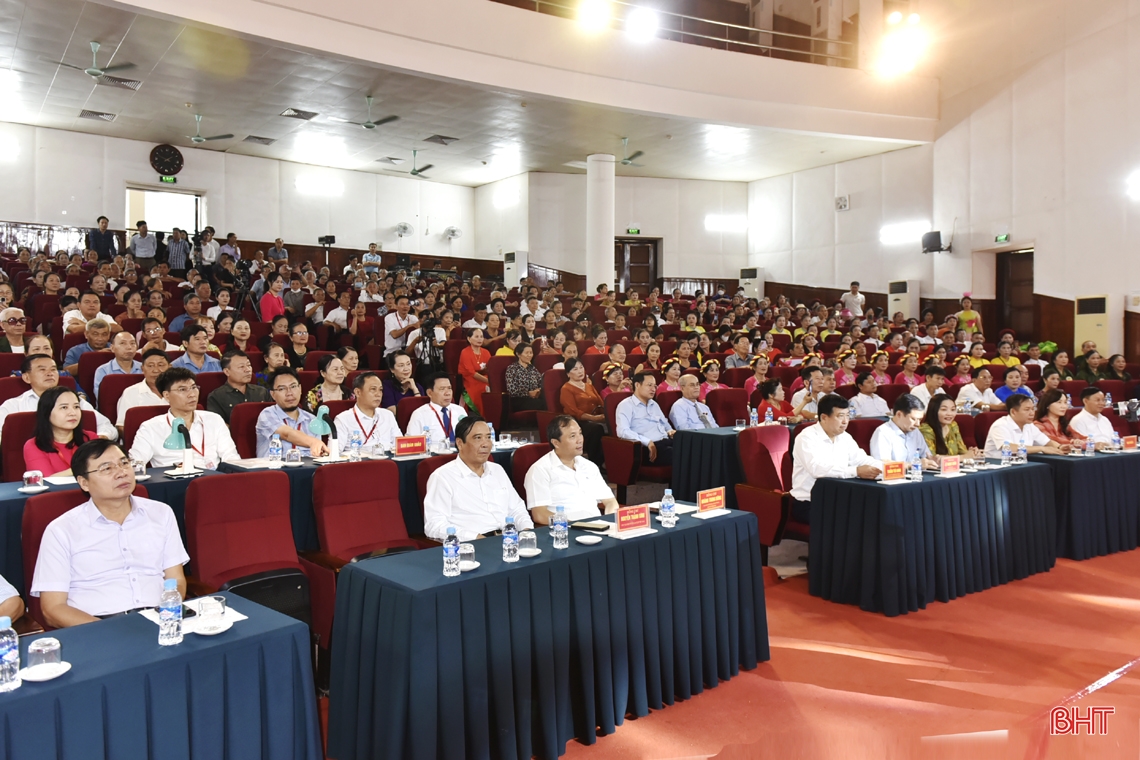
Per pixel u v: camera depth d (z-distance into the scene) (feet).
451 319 30.81
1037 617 13.38
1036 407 20.88
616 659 9.28
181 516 11.23
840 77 44.93
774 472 16.52
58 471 11.90
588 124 43.37
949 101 47.29
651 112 40.06
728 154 51.80
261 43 30.96
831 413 15.38
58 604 8.27
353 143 49.26
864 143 48.57
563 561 8.84
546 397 24.71
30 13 29.07
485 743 8.02
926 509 13.93
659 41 40.01
